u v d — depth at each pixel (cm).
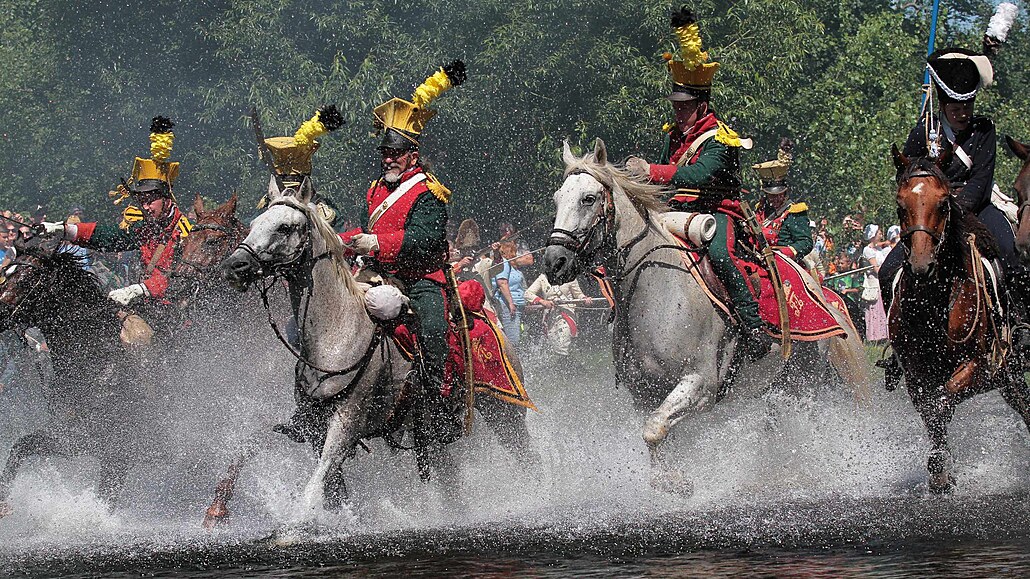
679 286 2102
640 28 6238
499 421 2127
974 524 1738
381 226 1959
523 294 4672
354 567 1568
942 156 2048
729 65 6316
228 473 2083
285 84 6009
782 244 2686
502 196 6166
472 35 6103
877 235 4956
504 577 1468
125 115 6450
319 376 1872
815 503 1997
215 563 1642
